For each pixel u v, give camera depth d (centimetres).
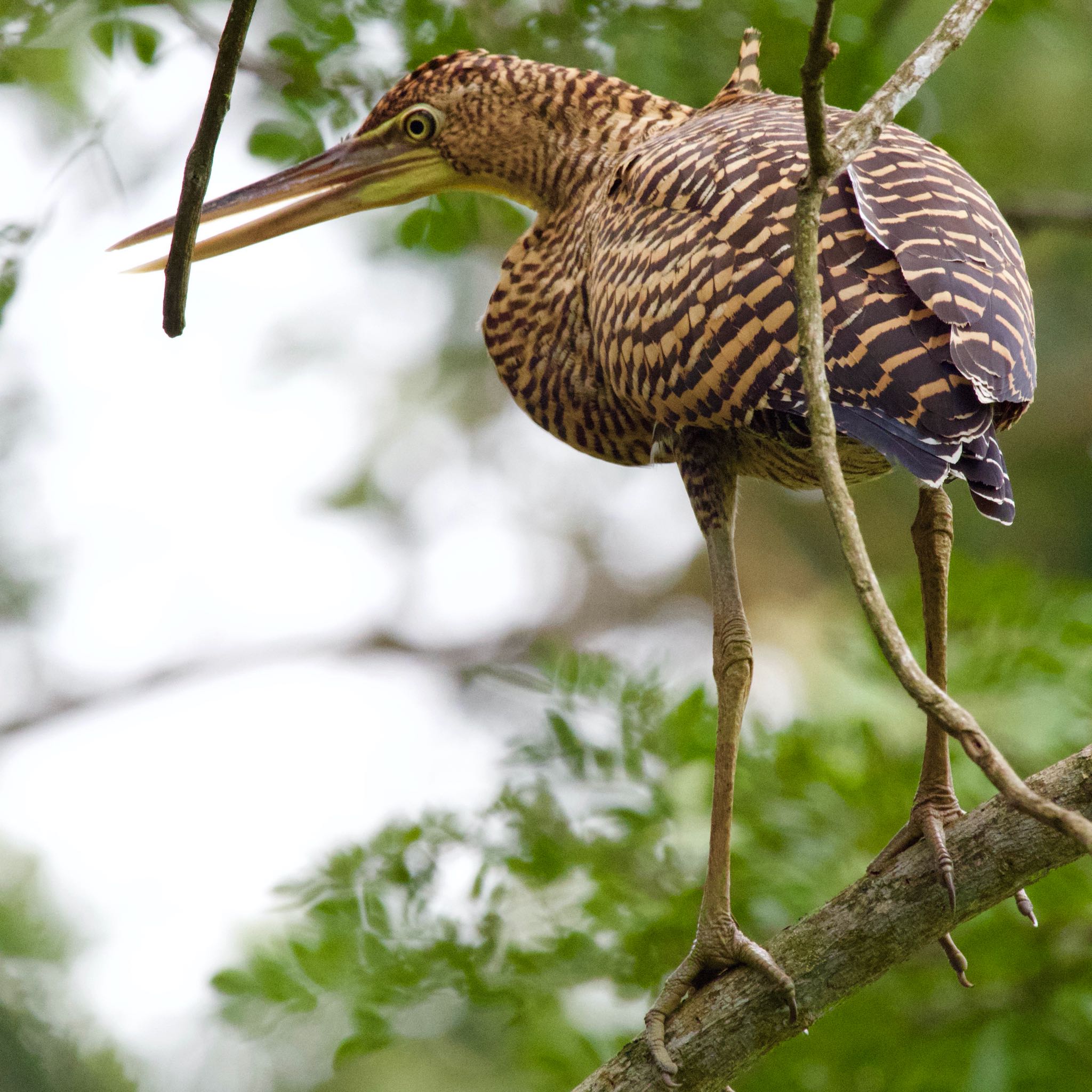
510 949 1034
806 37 1186
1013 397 704
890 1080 1030
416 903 1048
